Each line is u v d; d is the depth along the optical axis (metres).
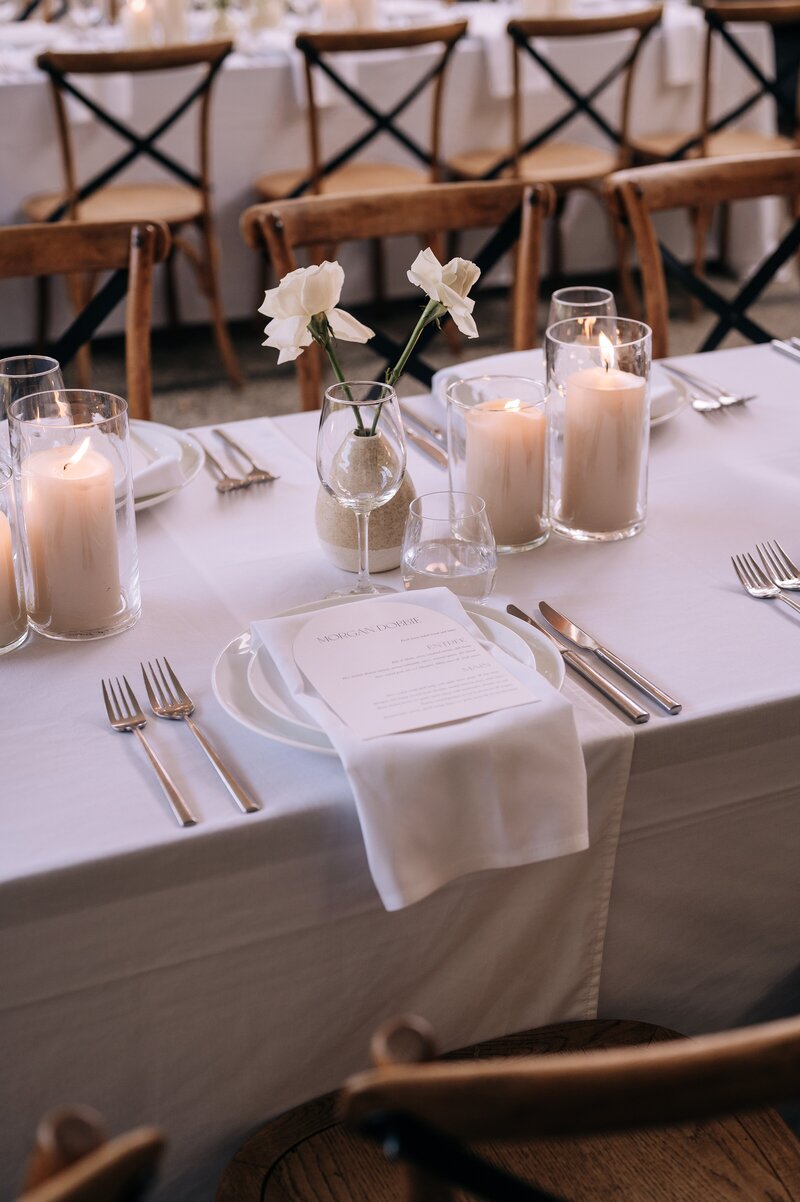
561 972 0.93
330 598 1.01
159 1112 0.85
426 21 3.97
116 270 1.71
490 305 3.96
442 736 0.80
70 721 0.90
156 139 3.29
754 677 0.94
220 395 3.38
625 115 3.59
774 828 0.97
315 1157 0.83
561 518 1.18
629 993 0.99
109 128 3.23
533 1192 0.48
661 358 1.93
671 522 1.21
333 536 1.11
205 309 3.74
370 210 1.80
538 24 3.28
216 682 0.91
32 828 0.79
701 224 3.77
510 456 1.11
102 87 3.28
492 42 3.58
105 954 0.79
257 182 3.52
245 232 1.75
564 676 0.92
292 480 1.33
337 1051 0.89
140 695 0.93
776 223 4.59
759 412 1.47
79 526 0.97
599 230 4.04
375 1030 0.89
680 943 0.99
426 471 1.33
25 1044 0.79
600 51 3.72
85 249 1.69
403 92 3.57
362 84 3.52
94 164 3.37
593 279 4.10
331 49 3.16
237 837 0.78
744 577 1.08
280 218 1.73
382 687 0.86
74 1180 0.40
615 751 0.87
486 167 3.55
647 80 3.80
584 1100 0.46
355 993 0.87
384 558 1.12
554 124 3.60
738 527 1.19
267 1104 0.88
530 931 0.91
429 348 3.63
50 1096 0.82
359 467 1.01
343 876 0.83
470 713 0.83
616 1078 0.46
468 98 3.65
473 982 0.90
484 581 1.02
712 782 0.92
